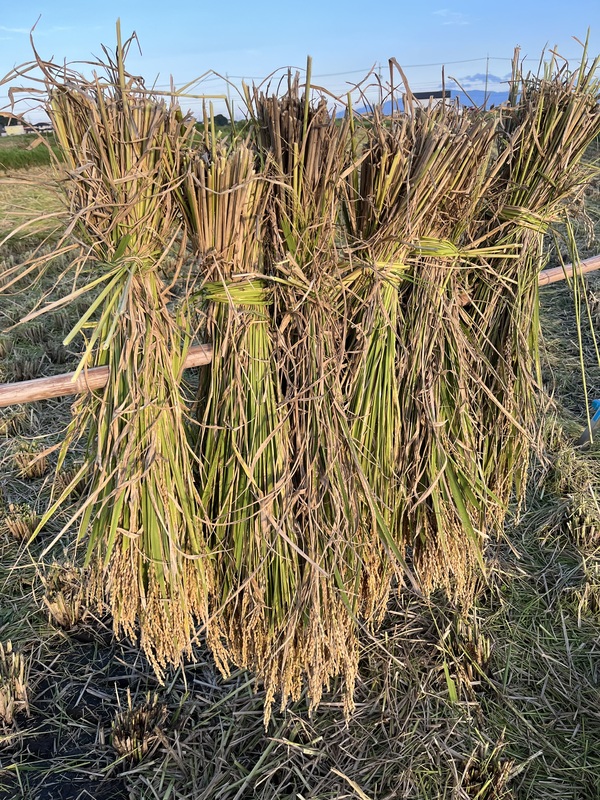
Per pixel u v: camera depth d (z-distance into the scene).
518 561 2.42
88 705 1.87
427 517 1.64
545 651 2.03
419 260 1.42
